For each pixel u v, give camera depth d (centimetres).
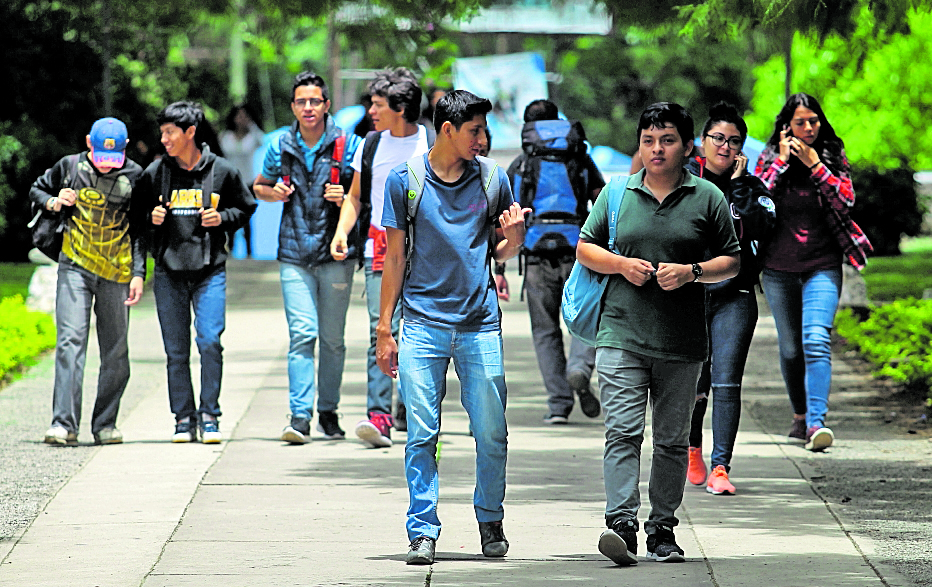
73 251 2695
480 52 12094
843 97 6850
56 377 2727
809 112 2589
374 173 2659
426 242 1831
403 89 2638
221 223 2714
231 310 5188
